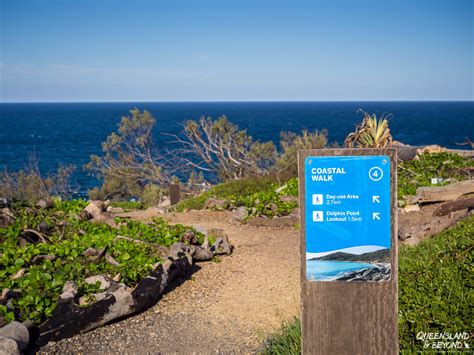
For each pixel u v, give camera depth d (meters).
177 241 8.78
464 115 138.00
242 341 5.73
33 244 8.45
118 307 6.16
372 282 3.62
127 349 5.56
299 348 4.79
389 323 3.65
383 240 3.60
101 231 9.25
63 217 10.27
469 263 5.80
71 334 5.79
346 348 3.70
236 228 11.40
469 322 4.58
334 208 3.60
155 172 23.75
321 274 3.65
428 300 5.03
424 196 11.79
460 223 8.24
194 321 6.30
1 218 9.26
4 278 6.64
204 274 8.06
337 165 3.57
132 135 24.77
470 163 14.68
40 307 5.80
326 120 114.94
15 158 51.75
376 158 3.55
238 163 22.27
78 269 6.70
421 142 59.69
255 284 7.61
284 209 11.98
